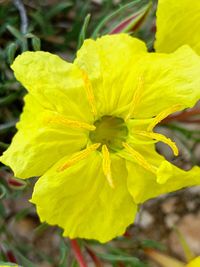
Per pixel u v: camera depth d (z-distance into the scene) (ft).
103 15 0.39
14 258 0.35
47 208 0.26
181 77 0.26
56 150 0.26
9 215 0.42
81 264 0.32
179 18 0.28
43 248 0.45
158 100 0.27
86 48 0.26
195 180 0.28
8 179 0.32
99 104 0.26
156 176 0.27
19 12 0.38
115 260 0.35
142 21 0.31
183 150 0.46
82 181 0.27
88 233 0.28
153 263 0.43
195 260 0.30
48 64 0.26
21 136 0.26
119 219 0.28
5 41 0.39
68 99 0.26
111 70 0.26
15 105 0.37
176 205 0.46
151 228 0.46
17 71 0.25
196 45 0.29
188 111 0.36
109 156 0.26
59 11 0.39
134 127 0.27
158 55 0.27
